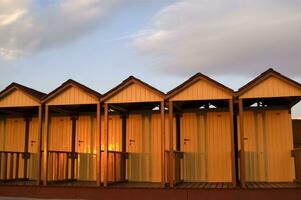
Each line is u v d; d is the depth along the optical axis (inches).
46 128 593.9
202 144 645.9
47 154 591.2
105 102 579.5
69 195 563.8
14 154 685.3
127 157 661.9
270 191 512.4
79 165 676.1
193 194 529.3
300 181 566.6
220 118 646.5
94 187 558.9
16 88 605.6
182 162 645.3
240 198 516.7
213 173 635.5
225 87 547.8
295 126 737.6
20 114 709.9
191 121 654.5
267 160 627.2
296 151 587.5
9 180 640.4
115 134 673.0
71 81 588.4
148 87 565.3
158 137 658.8
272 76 542.6
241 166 534.6
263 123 636.1
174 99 558.9
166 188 537.3
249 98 552.1
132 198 544.1
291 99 597.0
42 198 571.5
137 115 672.4
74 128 687.7
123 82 571.5
